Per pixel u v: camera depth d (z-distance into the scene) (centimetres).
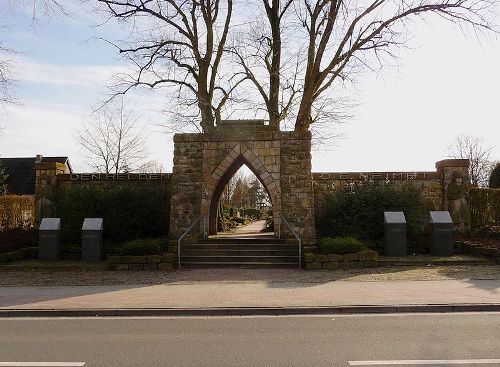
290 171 1727
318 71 2111
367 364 573
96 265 1522
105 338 722
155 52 2128
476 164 5284
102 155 3519
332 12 1981
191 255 1612
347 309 904
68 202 1784
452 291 1058
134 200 1786
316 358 601
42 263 1573
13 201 2070
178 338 718
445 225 1612
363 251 1502
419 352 620
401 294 1028
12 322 849
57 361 602
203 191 1742
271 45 2325
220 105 2409
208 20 2117
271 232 2466
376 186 1783
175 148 1773
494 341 674
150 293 1092
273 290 1112
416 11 1923
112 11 1978
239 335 733
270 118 2347
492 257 1520
